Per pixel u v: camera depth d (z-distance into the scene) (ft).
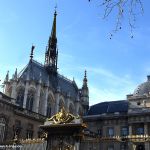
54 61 344.90
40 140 84.12
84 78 382.01
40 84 278.05
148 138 138.62
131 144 134.21
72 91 354.74
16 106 231.30
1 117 214.07
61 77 350.02
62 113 66.85
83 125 63.52
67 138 64.08
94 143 108.37
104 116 303.48
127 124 288.92
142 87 305.32
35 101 269.85
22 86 265.54
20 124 232.32
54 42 356.79
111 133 294.46
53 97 299.38
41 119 255.50
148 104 286.46
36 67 308.19
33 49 311.27
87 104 358.64
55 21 375.45
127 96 301.02
